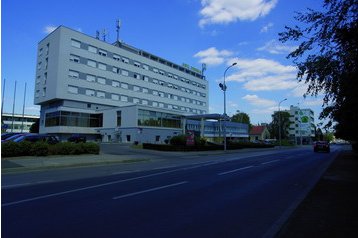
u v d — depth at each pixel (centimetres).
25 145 2327
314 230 586
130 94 7619
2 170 1641
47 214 722
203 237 568
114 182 1253
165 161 2569
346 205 809
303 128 11738
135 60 7844
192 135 3984
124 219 684
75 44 6431
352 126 1519
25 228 612
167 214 732
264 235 570
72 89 6328
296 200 905
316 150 4581
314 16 866
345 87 831
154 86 8469
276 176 1502
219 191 1053
